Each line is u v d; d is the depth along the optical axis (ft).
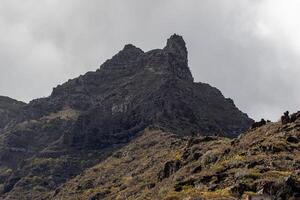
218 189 373.61
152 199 501.56
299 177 342.64
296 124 462.19
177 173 522.47
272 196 320.09
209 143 566.77
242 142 478.18
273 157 395.34
